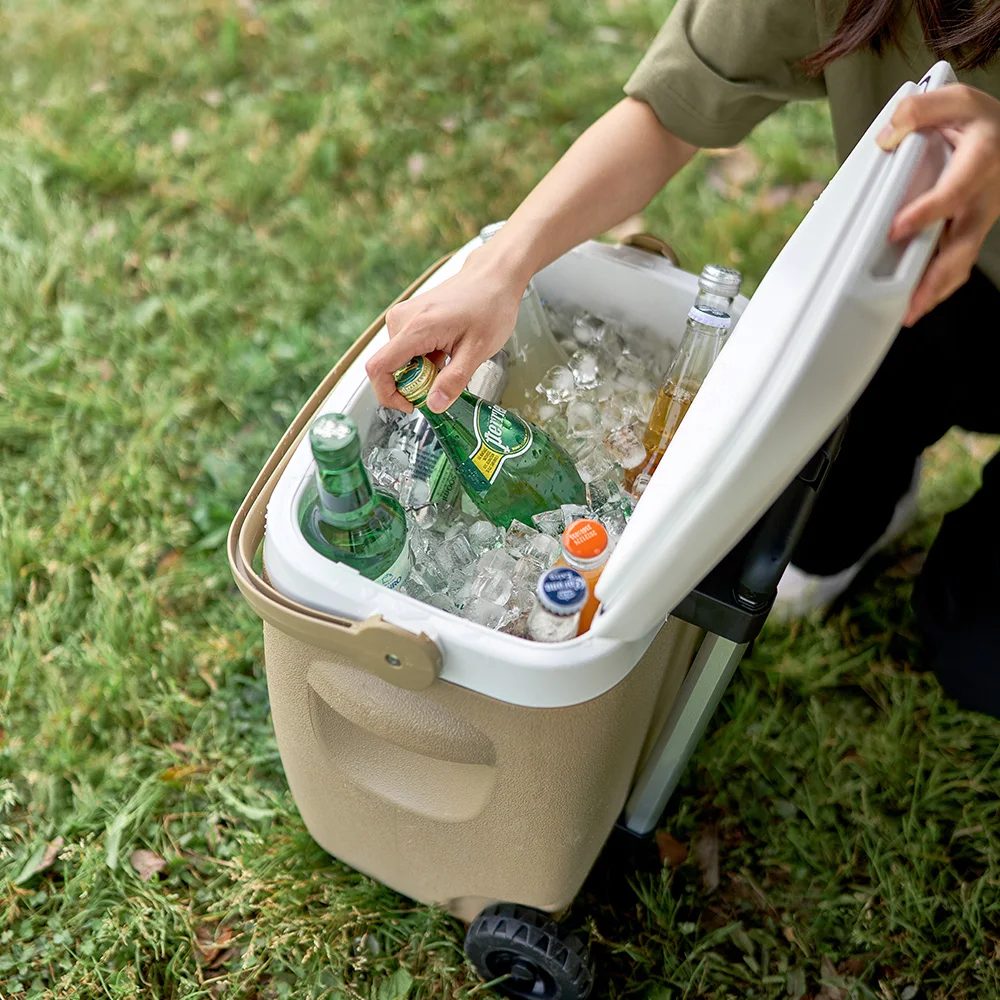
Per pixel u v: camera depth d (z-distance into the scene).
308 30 2.59
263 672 1.46
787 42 1.04
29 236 2.05
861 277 0.63
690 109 1.09
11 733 1.40
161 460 1.70
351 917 1.22
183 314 1.89
